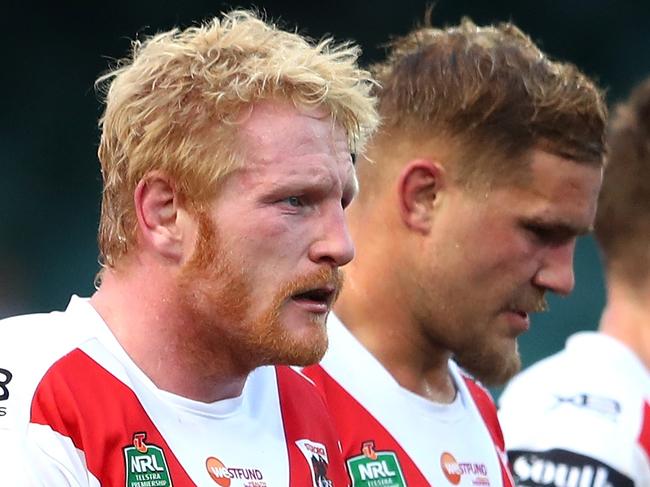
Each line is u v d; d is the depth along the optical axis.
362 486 9.24
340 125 7.57
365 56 45.88
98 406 7.32
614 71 47.16
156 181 7.36
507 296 9.52
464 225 9.45
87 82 44.66
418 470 9.56
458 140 9.42
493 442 10.59
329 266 7.39
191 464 7.53
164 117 7.26
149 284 7.56
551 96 9.36
